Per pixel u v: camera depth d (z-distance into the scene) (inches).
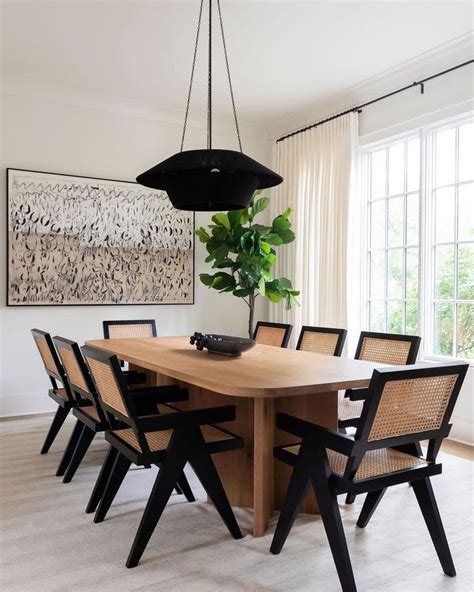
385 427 71.2
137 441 86.3
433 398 73.9
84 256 187.6
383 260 179.9
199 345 117.6
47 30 139.7
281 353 119.3
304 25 136.4
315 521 94.6
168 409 107.5
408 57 155.5
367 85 175.9
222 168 92.0
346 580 69.8
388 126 171.8
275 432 95.7
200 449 84.1
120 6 127.4
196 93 185.6
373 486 73.1
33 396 180.1
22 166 178.2
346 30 138.9
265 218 228.2
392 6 127.1
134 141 198.4
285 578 75.0
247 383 79.4
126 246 195.5
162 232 203.2
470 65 145.4
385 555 82.2
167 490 80.5
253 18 133.0
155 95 187.6
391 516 97.2
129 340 146.6
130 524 92.4
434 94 156.3
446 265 157.3
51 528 90.6
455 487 111.7
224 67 163.3
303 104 196.5
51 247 181.8
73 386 109.0
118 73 168.2
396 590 72.4
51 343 116.3
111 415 93.3
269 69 164.6
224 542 85.7
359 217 183.6
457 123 152.7
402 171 172.7
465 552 83.5
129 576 75.1
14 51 152.6
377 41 145.3
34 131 180.1
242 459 99.7
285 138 216.2
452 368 71.9
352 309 181.8
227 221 195.9
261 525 87.9
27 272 177.9
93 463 126.0
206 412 84.7
